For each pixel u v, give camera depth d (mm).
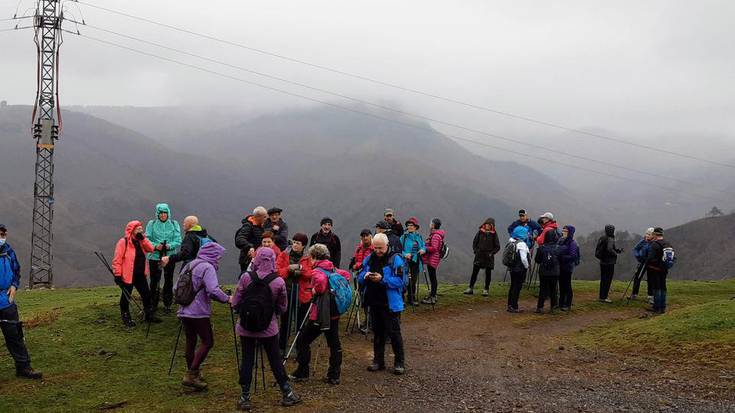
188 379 8789
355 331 13508
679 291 22578
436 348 12391
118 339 11289
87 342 11023
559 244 16906
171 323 12477
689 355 10703
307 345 9539
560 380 9812
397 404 8477
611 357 11344
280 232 12086
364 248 13367
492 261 18844
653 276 17062
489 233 19000
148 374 9602
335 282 9375
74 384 9000
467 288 19953
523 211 18062
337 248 12859
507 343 12984
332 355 9430
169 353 10773
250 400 8484
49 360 10016
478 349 12367
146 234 12766
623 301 19000
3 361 9859
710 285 24266
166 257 10938
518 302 18562
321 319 9141
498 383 9664
